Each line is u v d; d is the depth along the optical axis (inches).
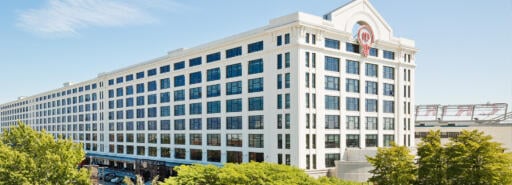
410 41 2881.4
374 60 2615.7
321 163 2285.9
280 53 2303.2
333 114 2372.0
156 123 3334.2
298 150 2169.0
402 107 2780.5
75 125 4872.0
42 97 5880.9
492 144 1418.6
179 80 3083.2
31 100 6299.2
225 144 2637.8
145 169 3304.6
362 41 2527.1
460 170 1407.5
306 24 2224.4
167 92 3211.1
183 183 1264.8
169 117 3171.8
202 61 2869.1
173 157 3112.7
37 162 1537.9
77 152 1684.3
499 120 3567.9
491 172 1363.2
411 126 2842.0
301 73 2202.3
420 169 1528.1
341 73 2420.0
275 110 2313.0
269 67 2359.7
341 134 2399.1
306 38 2268.7
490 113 3816.4
